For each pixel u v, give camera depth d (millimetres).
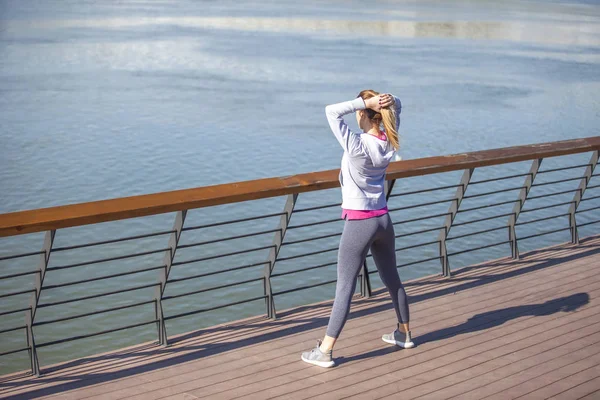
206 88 42469
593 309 4617
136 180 23453
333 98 40312
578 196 6055
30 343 3576
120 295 13773
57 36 63062
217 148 28156
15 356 11117
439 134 31859
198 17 87438
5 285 14281
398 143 3453
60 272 15109
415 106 38281
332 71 50250
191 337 4102
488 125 34125
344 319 3664
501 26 91375
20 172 23703
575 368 3748
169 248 3885
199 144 28781
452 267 16109
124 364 3719
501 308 4617
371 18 95188
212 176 24281
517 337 4152
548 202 21438
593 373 3691
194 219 19125
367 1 136500
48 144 27906
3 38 59500
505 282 5133
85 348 11398
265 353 3891
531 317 4465
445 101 40031
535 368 3738
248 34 71875
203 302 13508
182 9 98312
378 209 3615
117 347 11438
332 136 30672
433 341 4086
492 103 39938
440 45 68875
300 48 62906
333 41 69250
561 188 22922
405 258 16500
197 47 60531
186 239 17625
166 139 29516
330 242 17703
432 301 4746
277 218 19578
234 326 4285
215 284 14508
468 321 4395
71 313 12891
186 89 42000
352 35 75062
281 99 39500
